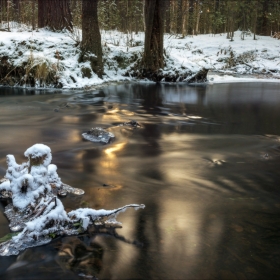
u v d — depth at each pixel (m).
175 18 30.55
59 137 6.34
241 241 2.91
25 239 2.81
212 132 7.02
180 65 16.19
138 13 27.30
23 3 26.56
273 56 22.45
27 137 6.29
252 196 3.84
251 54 22.42
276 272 2.51
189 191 3.95
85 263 2.57
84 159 5.05
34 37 14.45
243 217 3.34
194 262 2.61
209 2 31.50
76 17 21.28
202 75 16.02
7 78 13.48
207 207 3.54
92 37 14.52
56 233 2.93
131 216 3.30
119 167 4.73
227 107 9.98
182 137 6.56
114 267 2.53
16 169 3.65
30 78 13.24
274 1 30.61
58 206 3.02
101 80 14.52
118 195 3.78
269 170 4.72
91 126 7.31
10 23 22.34
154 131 7.04
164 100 11.10
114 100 10.91
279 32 29.23
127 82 15.32
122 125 7.42
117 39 21.28
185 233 3.02
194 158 5.23
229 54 22.59
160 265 2.56
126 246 2.80
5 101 10.27
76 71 13.76
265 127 7.53
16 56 13.64
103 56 15.84
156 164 4.91
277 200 3.74
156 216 3.32
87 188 3.95
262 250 2.78
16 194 3.39
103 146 5.80
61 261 2.60
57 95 11.53
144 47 16.16
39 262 2.58
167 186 4.09
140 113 8.96
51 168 3.85
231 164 4.97
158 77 15.93
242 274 2.48
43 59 13.22
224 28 33.84
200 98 11.59
